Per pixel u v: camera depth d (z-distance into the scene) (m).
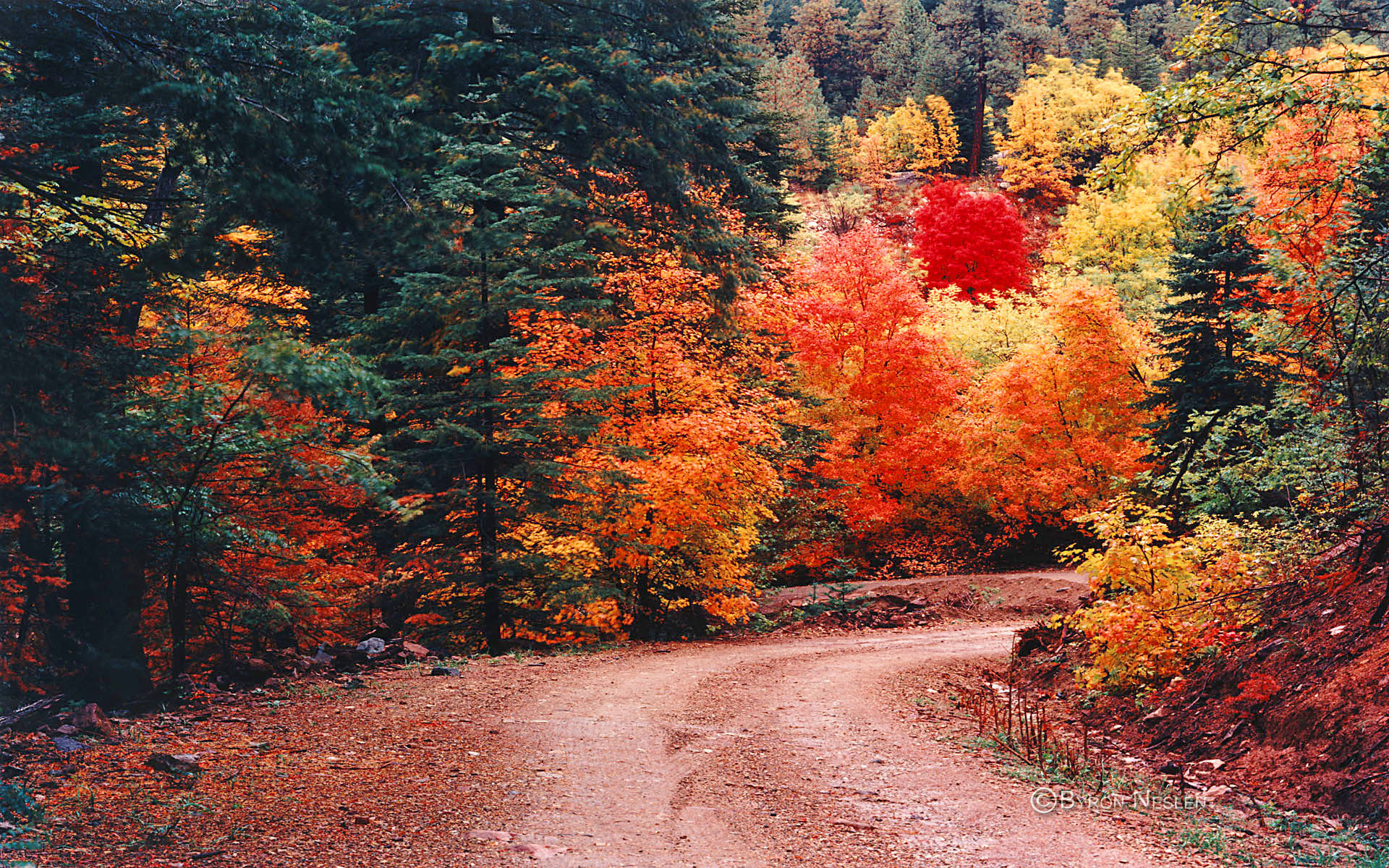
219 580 13.24
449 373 17.52
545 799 7.43
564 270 20.66
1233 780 8.68
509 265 17.88
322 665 13.41
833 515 32.25
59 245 11.34
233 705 10.61
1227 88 10.14
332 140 9.60
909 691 13.72
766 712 11.66
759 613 25.86
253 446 11.95
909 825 7.12
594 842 6.47
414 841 6.22
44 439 9.34
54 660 12.52
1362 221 11.27
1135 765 9.49
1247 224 12.14
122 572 12.42
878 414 32.69
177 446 11.43
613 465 19.84
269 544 12.79
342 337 20.56
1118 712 11.55
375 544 19.64
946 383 32.59
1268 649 10.35
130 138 12.79
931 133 83.56
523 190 17.69
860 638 22.48
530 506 18.58
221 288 15.67
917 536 33.94
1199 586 12.06
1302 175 11.62
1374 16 10.04
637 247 23.23
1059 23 109.88
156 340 12.41
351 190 10.71
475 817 6.85
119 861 5.49
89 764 7.54
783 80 84.31
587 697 12.09
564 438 19.95
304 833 6.24
